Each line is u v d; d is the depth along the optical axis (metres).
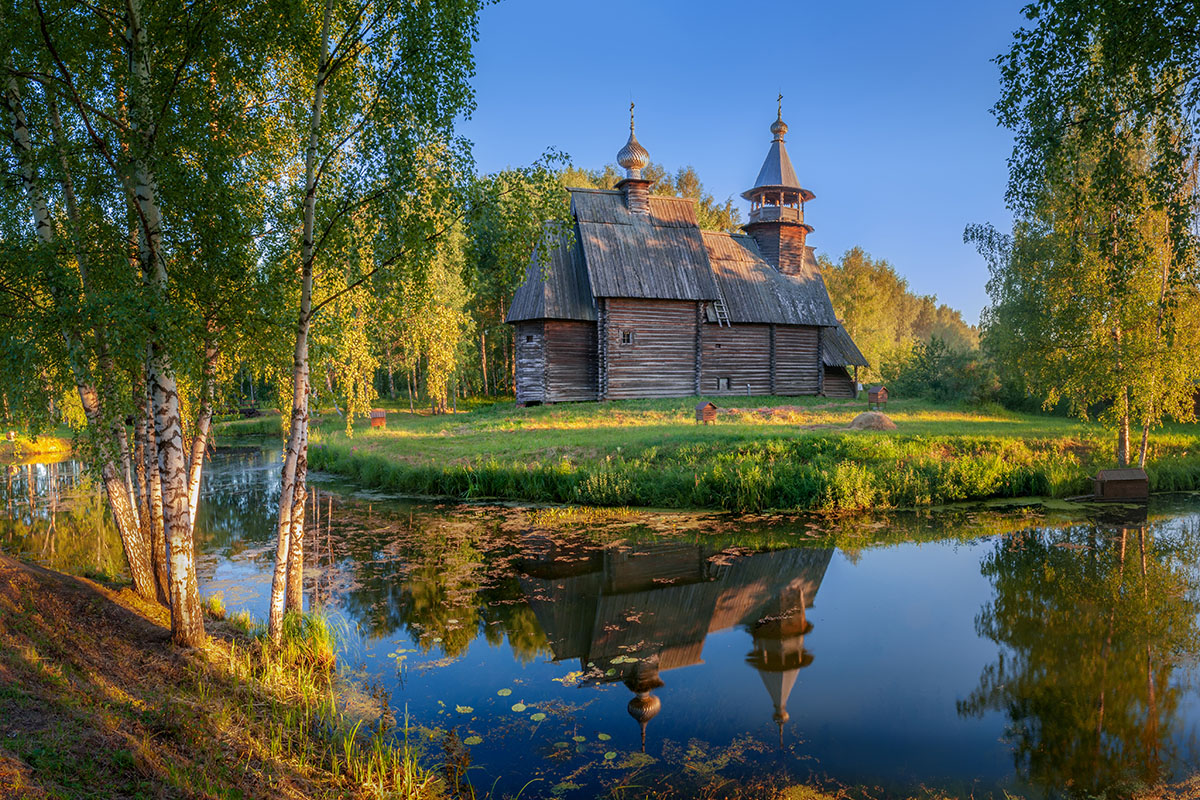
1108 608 9.09
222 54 6.71
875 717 6.27
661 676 7.29
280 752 5.20
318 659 7.26
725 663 7.61
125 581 9.17
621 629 8.70
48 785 3.58
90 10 6.40
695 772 5.36
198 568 11.43
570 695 6.83
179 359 6.02
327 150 7.31
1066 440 19.17
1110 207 8.02
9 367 5.96
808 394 34.81
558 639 8.38
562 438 20.47
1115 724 6.04
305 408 7.50
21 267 6.25
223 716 5.45
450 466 18.41
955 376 32.72
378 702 6.62
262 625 8.33
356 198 7.34
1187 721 6.04
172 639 6.72
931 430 20.80
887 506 15.42
